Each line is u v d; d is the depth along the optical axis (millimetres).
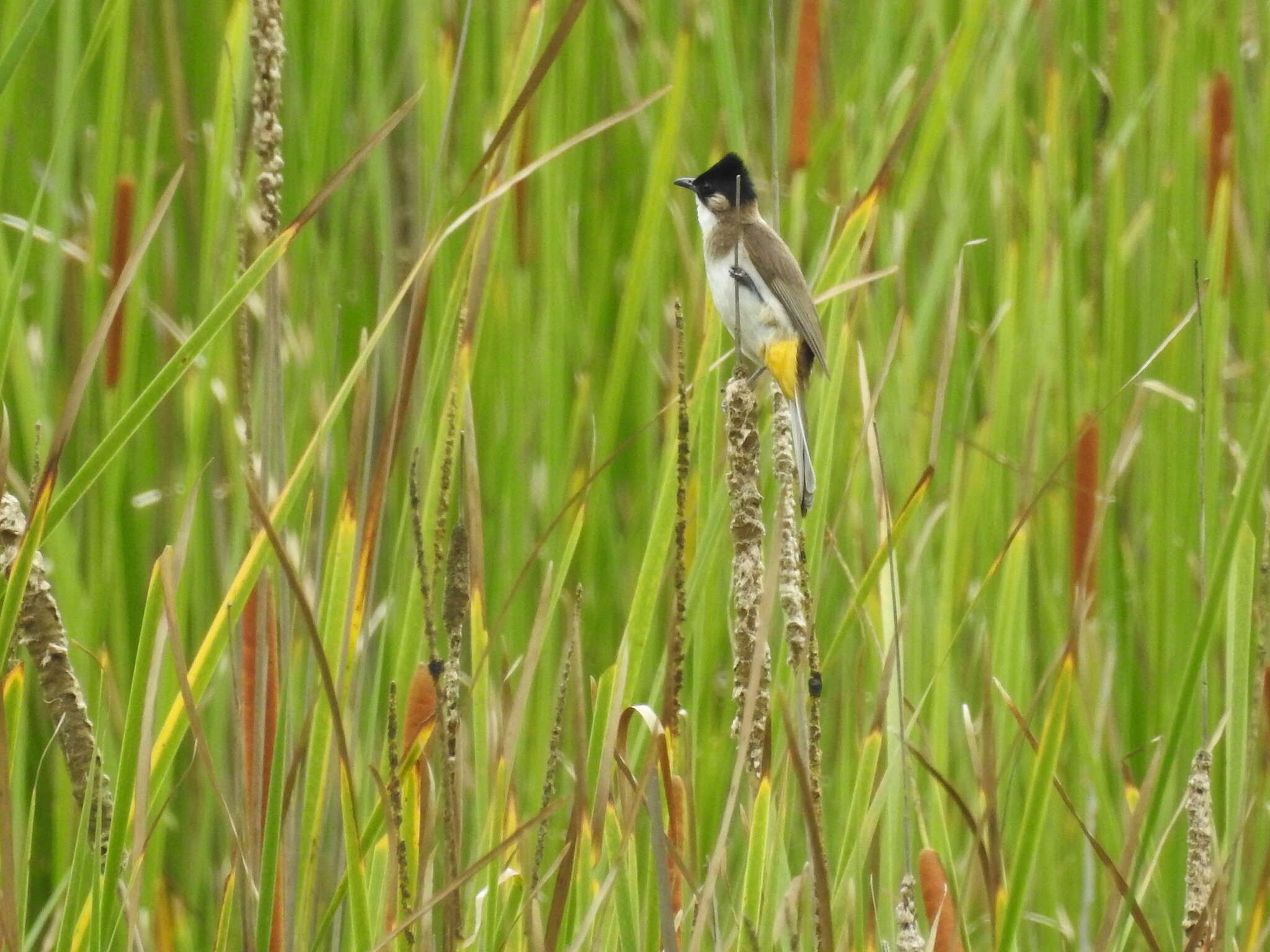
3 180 8953
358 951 5195
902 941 5133
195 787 8539
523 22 8562
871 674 8141
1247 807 6406
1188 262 9570
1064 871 8516
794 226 8391
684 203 9844
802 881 5727
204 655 5406
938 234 9578
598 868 5898
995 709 7691
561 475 8695
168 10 8938
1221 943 5711
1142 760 8805
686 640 6668
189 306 9516
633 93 10141
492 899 5547
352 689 6391
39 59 9758
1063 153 9555
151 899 6914
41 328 8445
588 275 9945
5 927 4930
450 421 6363
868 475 8578
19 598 4820
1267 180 9875
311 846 5855
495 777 5730
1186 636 8859
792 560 5203
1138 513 9453
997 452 8727
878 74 9359
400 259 9023
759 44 10500
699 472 6992
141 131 9586
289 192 9086
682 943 5625
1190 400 8508
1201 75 10164
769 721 5285
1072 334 9320
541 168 8938
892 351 6203
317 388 8305
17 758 6820
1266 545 6750
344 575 5762
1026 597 7816
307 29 9430
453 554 5168
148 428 9039
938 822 6926
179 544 5520
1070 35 10406
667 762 5473
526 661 5621
